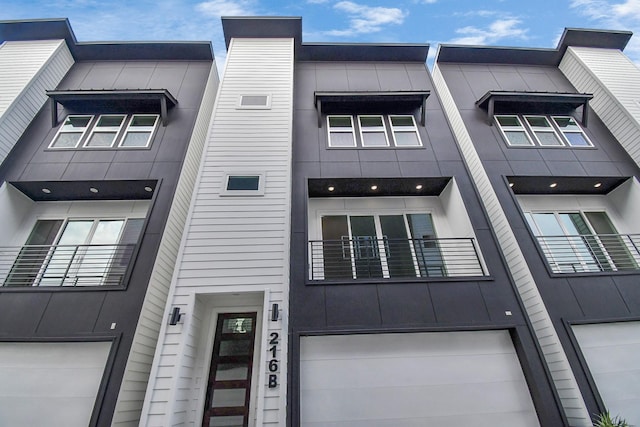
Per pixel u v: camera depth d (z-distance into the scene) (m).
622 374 4.27
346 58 8.85
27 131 6.32
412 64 8.80
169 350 3.91
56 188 5.79
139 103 6.84
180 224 5.70
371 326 4.32
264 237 4.88
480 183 6.36
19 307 4.27
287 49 8.23
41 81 6.89
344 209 6.50
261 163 5.80
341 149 6.50
